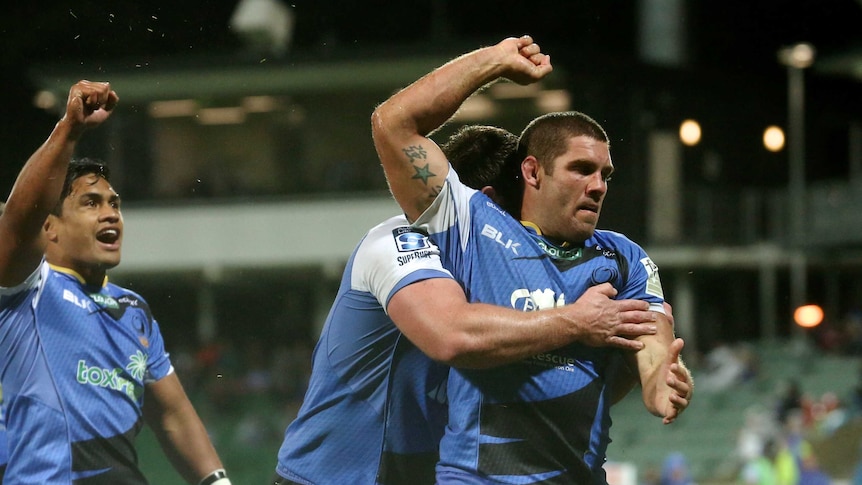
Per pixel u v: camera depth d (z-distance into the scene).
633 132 99.12
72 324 15.20
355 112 101.25
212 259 102.88
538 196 12.70
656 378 12.44
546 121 12.82
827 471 69.94
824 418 77.19
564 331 11.88
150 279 105.06
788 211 108.44
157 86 99.12
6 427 14.88
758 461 63.12
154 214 103.06
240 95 100.75
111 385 15.41
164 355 16.56
